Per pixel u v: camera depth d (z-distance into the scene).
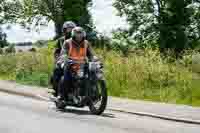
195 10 89.25
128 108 20.47
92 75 18.39
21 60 37.81
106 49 34.62
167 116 18.36
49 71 35.28
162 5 90.81
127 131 14.62
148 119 17.92
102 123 16.17
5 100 22.67
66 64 19.12
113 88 27.88
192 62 29.59
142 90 27.36
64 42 19.36
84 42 19.31
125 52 32.91
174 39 87.88
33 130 14.32
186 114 18.88
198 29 89.50
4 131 14.07
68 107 20.95
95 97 18.48
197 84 26.72
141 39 90.12
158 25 89.50
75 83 18.81
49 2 112.56
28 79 33.34
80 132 14.17
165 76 28.19
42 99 23.80
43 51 38.66
